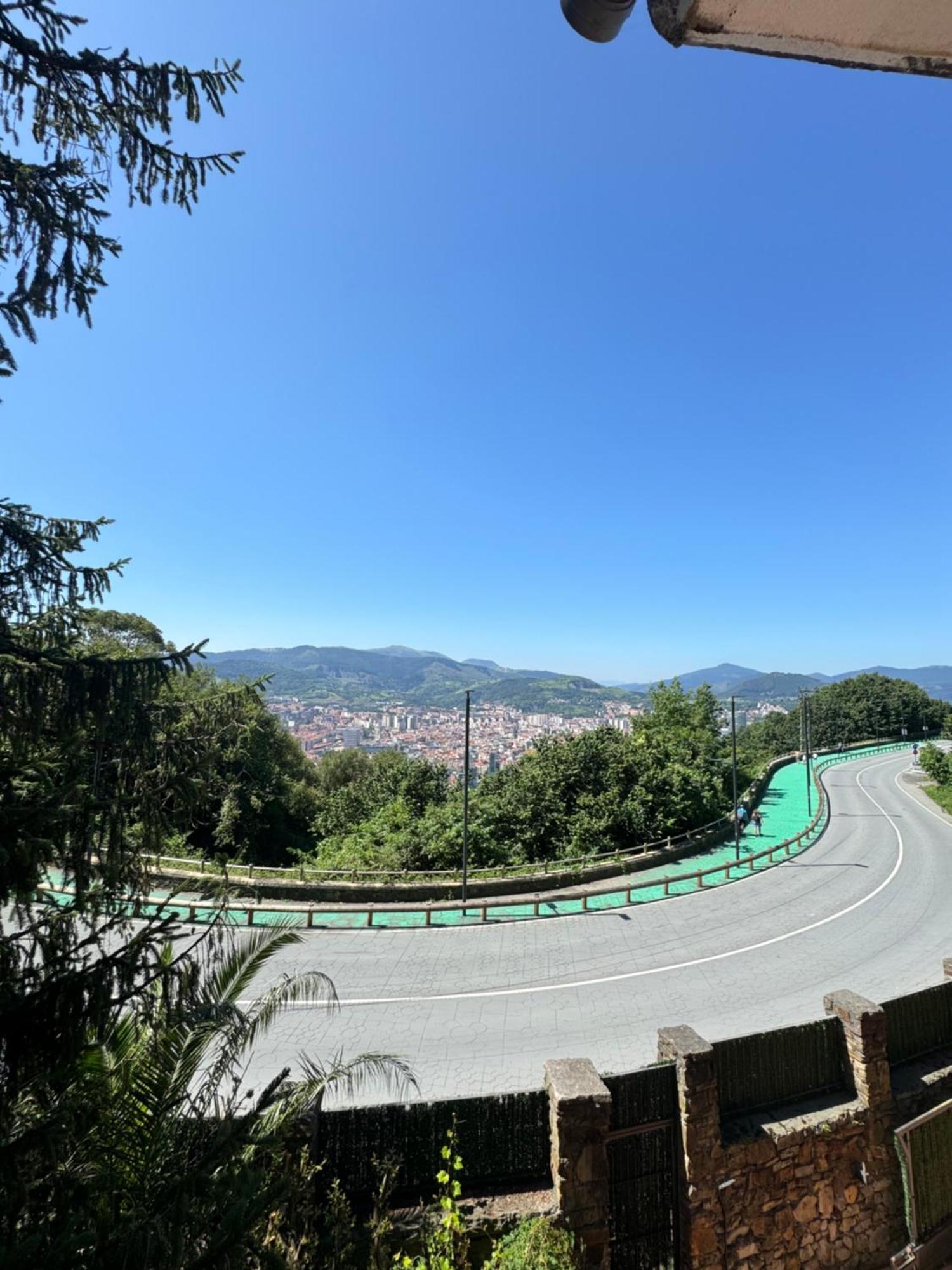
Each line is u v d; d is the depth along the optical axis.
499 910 19.27
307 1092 6.12
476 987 13.91
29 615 4.89
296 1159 6.28
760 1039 8.41
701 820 30.27
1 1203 3.07
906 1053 9.36
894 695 83.56
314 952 15.70
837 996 9.06
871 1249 8.20
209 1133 5.04
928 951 16.12
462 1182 7.06
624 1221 7.37
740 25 1.86
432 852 25.08
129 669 4.65
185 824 5.27
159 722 4.91
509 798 28.64
